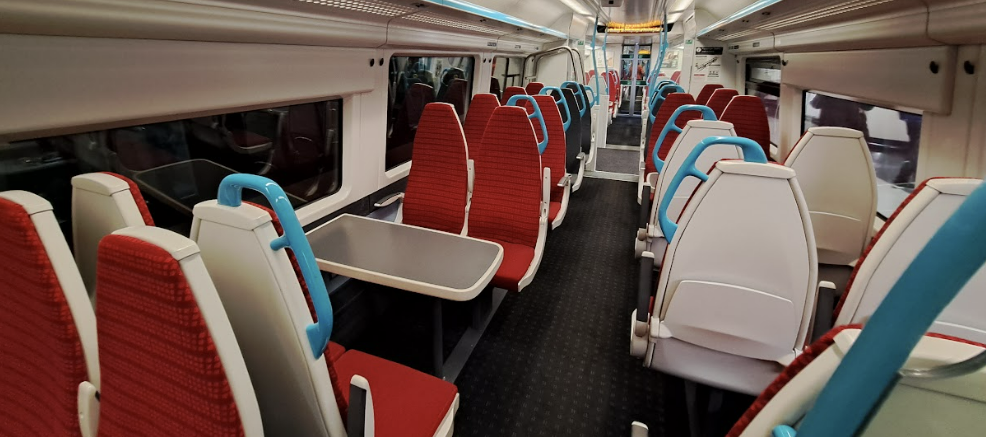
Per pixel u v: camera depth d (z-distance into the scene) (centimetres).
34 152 141
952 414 43
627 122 1278
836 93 317
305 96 227
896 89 241
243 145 218
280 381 107
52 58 122
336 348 171
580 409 217
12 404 120
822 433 46
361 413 99
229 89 180
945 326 132
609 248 417
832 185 217
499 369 245
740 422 68
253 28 172
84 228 121
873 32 240
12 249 96
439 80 430
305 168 263
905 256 132
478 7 323
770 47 459
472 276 183
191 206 196
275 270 92
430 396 145
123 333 84
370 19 240
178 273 72
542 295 328
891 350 40
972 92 189
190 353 77
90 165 156
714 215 147
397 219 292
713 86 603
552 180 363
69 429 104
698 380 176
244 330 105
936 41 196
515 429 204
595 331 283
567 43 851
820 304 149
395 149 360
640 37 1290
